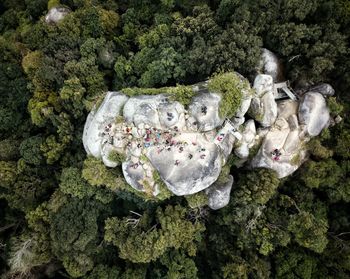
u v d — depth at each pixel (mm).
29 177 27297
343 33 24875
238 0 25359
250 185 23844
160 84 25422
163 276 25703
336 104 24016
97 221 26453
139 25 29734
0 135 29516
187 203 25109
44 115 26875
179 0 29109
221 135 23062
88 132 23984
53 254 26109
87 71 26703
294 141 24266
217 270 26250
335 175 24453
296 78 25250
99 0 31906
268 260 25328
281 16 25047
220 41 23969
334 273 24922
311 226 22859
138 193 23750
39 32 30188
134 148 22734
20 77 29406
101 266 26078
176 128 22484
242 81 23234
